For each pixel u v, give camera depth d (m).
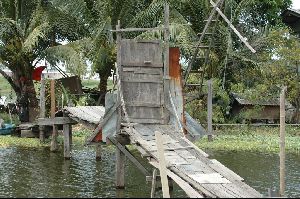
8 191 15.73
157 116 17.02
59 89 33.34
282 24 41.25
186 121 17.44
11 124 31.81
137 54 17.08
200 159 13.61
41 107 26.75
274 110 35.62
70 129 24.47
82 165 21.00
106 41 34.03
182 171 12.58
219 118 33.12
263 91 34.34
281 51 34.06
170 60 17.44
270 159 22.91
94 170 19.77
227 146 26.80
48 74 40.06
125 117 16.31
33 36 32.06
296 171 19.91
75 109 23.50
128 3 34.50
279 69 33.94
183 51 33.41
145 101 17.00
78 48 33.56
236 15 36.62
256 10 41.66
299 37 41.09
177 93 17.33
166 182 11.37
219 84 34.72
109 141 16.02
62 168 20.17
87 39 34.00
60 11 34.75
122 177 16.16
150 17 34.03
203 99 33.16
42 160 22.19
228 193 11.03
